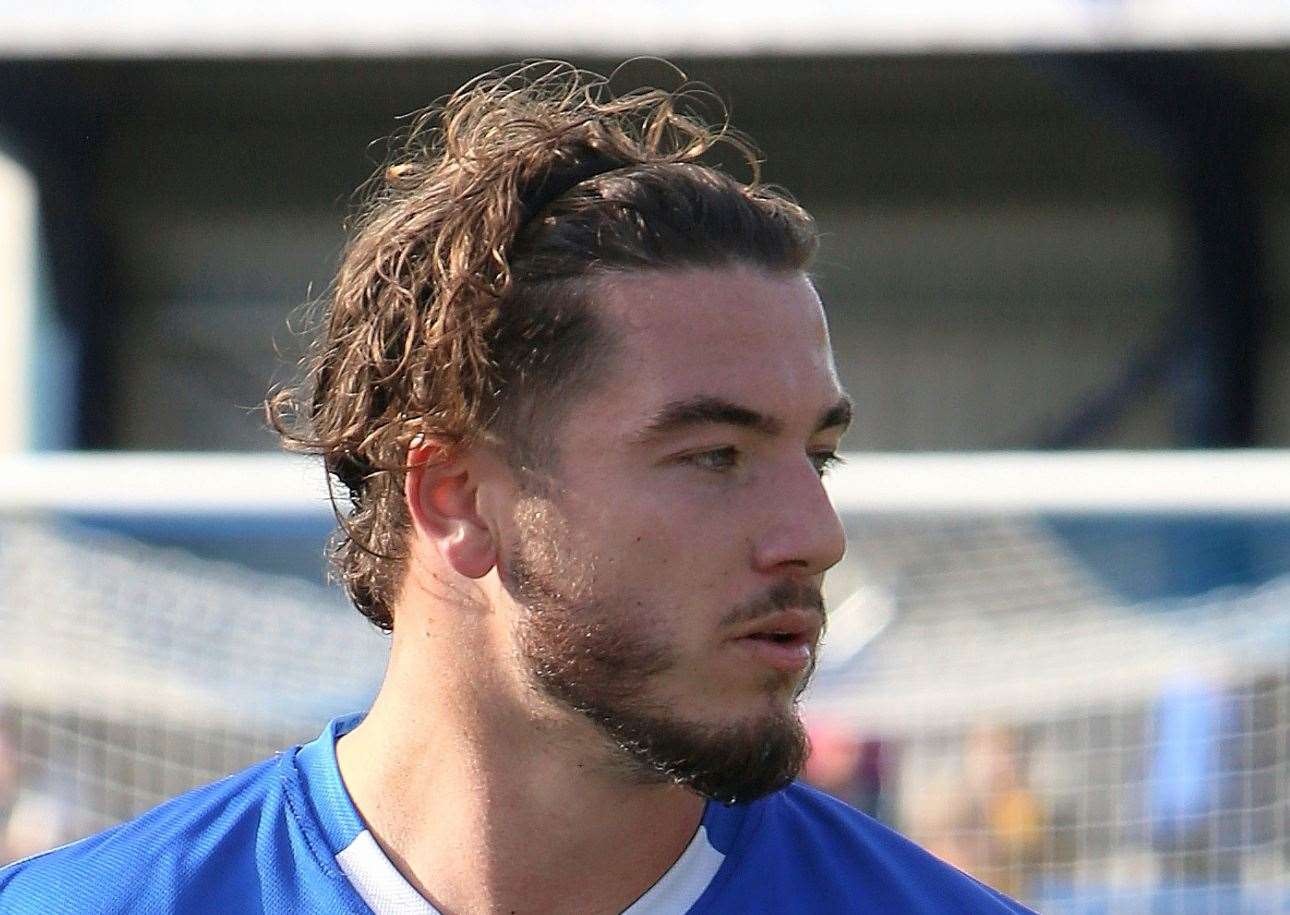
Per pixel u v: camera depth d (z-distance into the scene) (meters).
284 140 27.28
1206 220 25.80
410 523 4.50
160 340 27.64
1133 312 26.42
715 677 4.01
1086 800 12.82
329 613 13.49
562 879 4.38
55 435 27.17
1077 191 26.45
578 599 4.07
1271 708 12.62
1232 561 12.92
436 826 4.43
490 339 4.26
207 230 27.59
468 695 4.35
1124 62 22.86
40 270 27.19
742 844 4.57
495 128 4.80
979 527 13.33
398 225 4.79
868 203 26.88
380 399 4.69
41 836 13.27
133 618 13.57
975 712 12.97
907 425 26.91
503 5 21.42
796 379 4.12
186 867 4.56
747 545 4.02
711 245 4.20
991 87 24.86
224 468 13.73
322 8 21.75
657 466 4.05
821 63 22.86
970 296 26.80
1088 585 13.16
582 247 4.21
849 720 13.13
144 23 22.00
